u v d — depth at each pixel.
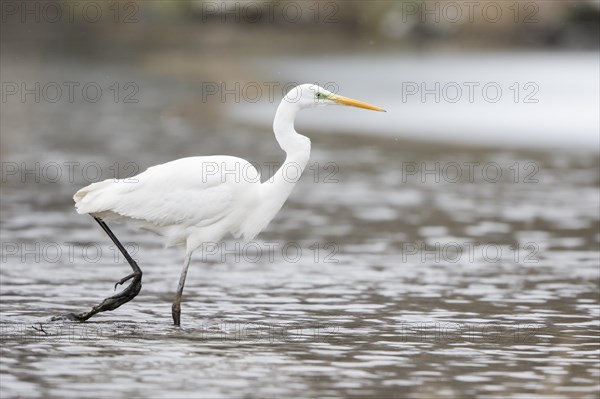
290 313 11.09
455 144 27.64
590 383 8.38
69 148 26.55
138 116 35.19
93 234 16.02
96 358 8.97
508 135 28.97
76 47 66.00
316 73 47.09
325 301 11.74
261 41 66.94
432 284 12.77
